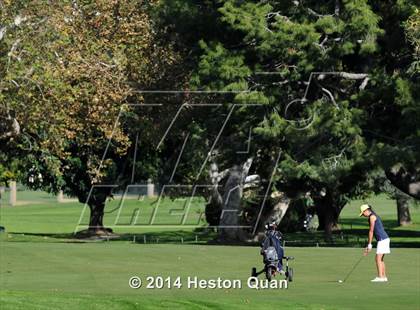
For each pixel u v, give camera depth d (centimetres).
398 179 7694
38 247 5728
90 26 7919
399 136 7288
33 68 7081
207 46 7488
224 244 8175
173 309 3028
